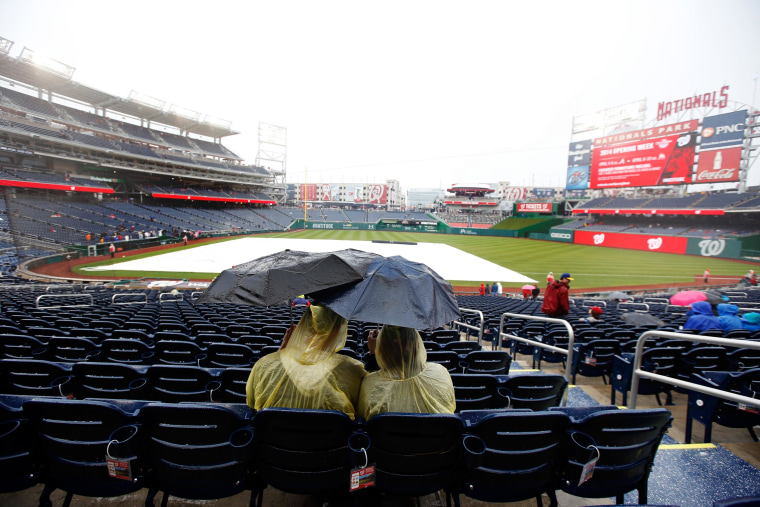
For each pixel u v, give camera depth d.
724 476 2.63
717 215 38.03
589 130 46.53
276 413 1.86
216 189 57.12
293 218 62.53
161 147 48.66
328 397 2.03
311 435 1.92
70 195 36.62
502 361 4.40
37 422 1.93
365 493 2.17
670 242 35.06
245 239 40.84
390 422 1.86
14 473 1.95
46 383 3.14
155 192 44.19
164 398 3.16
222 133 56.19
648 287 20.14
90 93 39.31
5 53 31.06
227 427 1.92
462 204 82.69
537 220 56.56
